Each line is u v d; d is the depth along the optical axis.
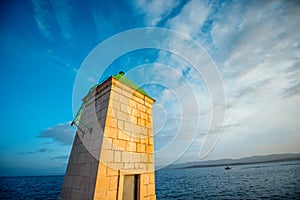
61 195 5.16
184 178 73.62
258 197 27.89
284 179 48.97
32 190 48.34
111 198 3.97
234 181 52.16
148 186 5.15
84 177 4.36
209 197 29.48
